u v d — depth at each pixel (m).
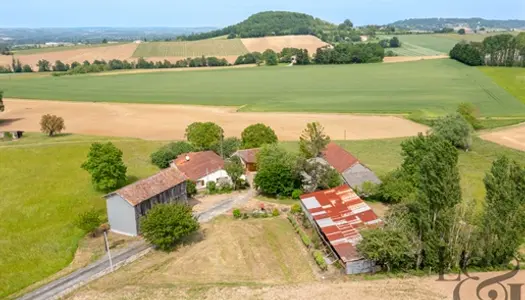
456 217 45.12
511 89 161.75
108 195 56.25
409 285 43.72
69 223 59.38
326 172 67.38
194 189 69.50
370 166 82.69
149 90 184.00
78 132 115.75
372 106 140.50
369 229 48.16
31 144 94.69
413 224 47.03
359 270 46.53
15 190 69.62
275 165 68.38
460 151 93.00
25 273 47.25
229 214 62.78
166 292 43.28
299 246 53.03
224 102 154.75
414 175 63.97
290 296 42.25
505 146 95.38
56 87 196.62
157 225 50.88
